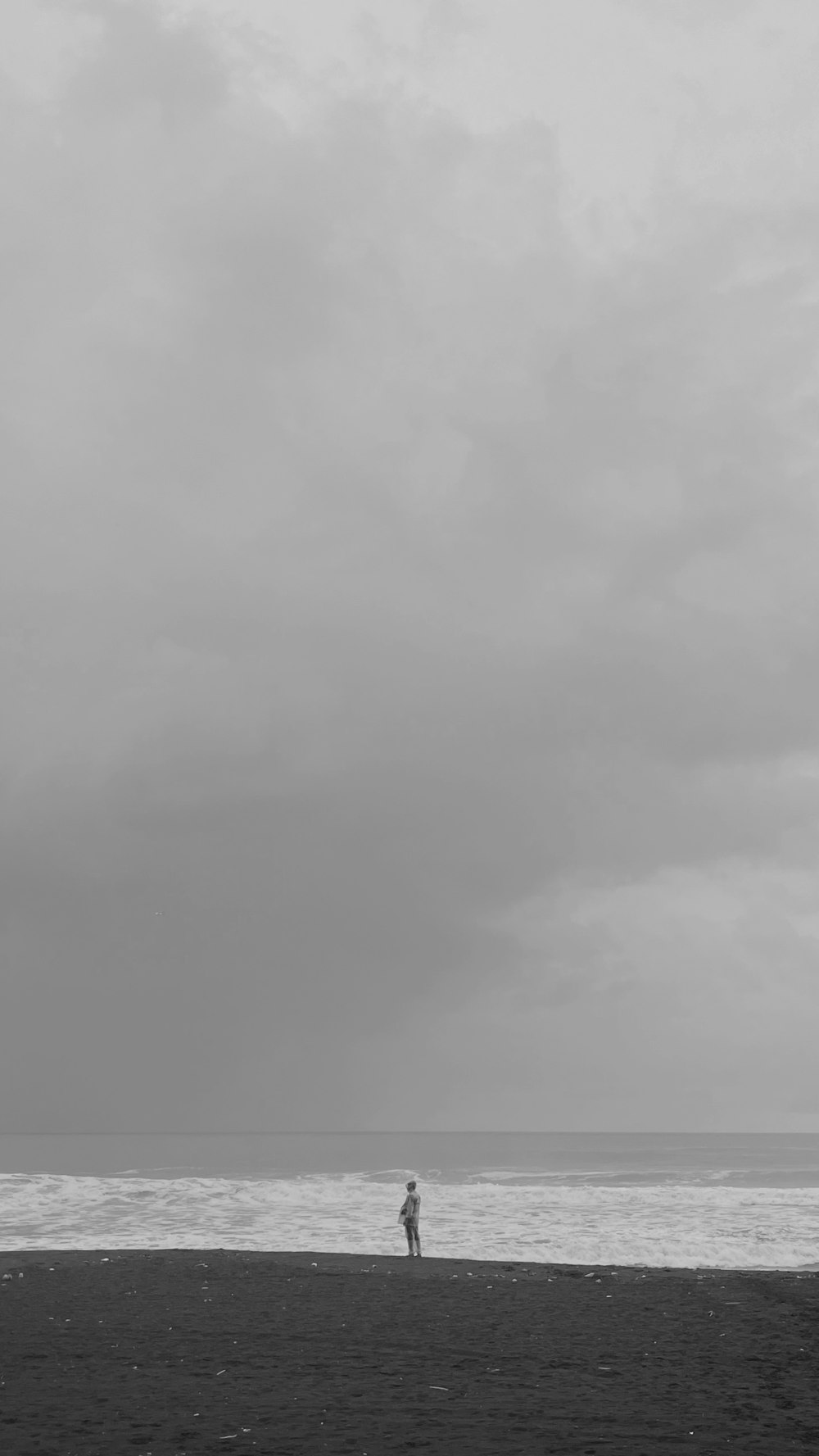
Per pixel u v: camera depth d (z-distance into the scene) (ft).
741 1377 41.70
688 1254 93.66
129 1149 402.93
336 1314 58.39
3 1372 42.34
